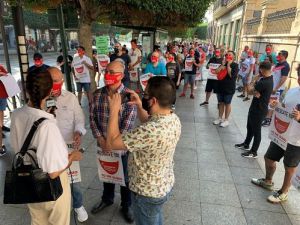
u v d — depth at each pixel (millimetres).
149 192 1947
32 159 1868
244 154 4949
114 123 1862
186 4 7641
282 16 11008
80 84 7766
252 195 3760
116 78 2598
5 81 4492
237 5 22297
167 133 1806
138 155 1914
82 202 3340
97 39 8055
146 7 6047
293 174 3346
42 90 1877
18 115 1918
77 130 2781
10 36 27531
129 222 3105
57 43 35656
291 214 3391
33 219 2209
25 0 4992
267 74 4539
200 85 12469
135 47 9758
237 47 20422
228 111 6516
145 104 1985
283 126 3385
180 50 15562
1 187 3729
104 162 2900
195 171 4359
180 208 3412
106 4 6102
